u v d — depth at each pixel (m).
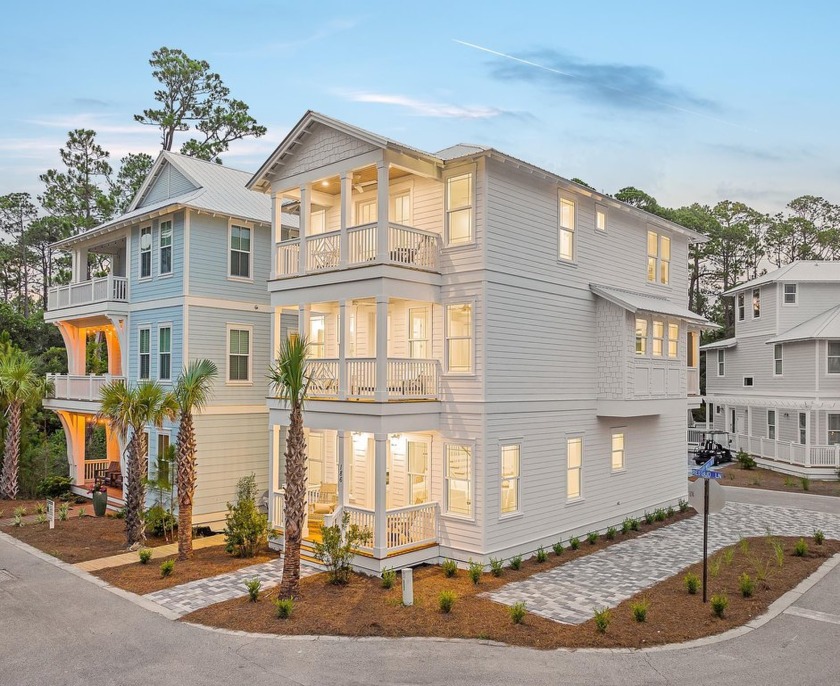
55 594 14.45
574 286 19.52
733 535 20.09
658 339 21.88
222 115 48.91
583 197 20.00
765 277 37.59
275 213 19.12
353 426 16.30
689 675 10.22
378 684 9.95
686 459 25.23
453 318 17.19
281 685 9.92
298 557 13.80
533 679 10.09
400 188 18.48
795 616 12.74
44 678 10.26
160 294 23.05
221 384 22.56
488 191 16.56
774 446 34.53
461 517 16.56
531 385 17.77
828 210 63.38
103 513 23.70
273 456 18.56
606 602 13.60
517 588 14.63
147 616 12.95
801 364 34.03
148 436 23.06
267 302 24.22
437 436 17.16
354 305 20.27
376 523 15.53
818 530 19.50
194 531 21.36
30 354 38.88
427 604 13.44
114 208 44.56
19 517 22.36
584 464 19.73
